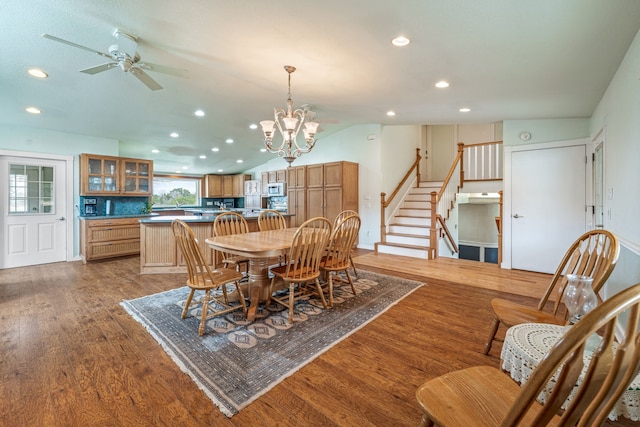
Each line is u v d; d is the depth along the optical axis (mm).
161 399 1674
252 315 2699
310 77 2957
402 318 2756
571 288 1327
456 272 4387
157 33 2305
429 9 1703
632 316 697
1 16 2236
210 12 1941
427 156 8758
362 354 2139
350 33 2059
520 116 4164
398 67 2570
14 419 1518
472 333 2455
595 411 718
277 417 1546
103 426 1480
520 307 1945
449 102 3568
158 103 4258
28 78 3334
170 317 2762
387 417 1546
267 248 2580
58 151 5191
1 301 3203
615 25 1769
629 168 2256
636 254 2121
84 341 2314
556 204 4195
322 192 6379
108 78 3447
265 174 7863
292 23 1981
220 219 3887
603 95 3064
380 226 6195
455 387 1120
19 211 4832
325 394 1721
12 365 1989
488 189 6812
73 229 5355
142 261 4391
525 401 710
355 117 4836
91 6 2049
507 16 1708
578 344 638
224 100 4160
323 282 3832
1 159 4656
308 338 2371
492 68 2453
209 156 7453
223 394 1714
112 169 5582
